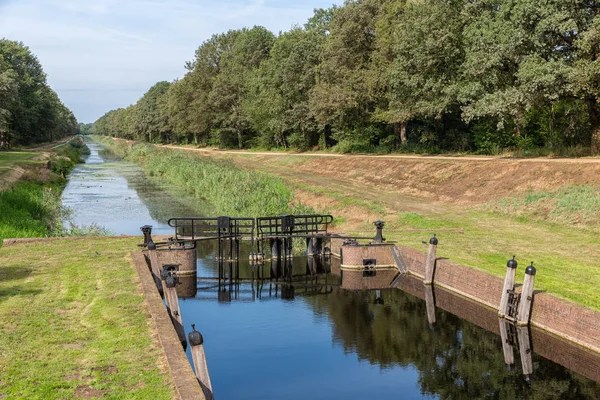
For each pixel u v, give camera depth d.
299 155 62.47
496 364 12.41
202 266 22.47
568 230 21.36
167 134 141.12
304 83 65.25
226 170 45.09
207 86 100.62
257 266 22.55
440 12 38.62
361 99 52.25
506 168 30.58
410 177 36.78
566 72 27.03
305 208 28.08
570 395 10.80
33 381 8.43
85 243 20.27
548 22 27.30
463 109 34.25
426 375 11.84
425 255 18.48
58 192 44.72
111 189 48.69
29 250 18.80
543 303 13.19
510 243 19.84
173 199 41.59
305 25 80.25
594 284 14.30
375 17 52.59
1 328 10.70
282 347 13.52
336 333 14.51
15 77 74.12
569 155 32.03
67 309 12.04
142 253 18.23
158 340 10.18
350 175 43.62
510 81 32.97
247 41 89.75
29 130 93.81
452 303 16.86
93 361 9.23
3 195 28.55
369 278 20.59
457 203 29.20
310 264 22.86
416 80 40.19
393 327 15.02
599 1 27.89
